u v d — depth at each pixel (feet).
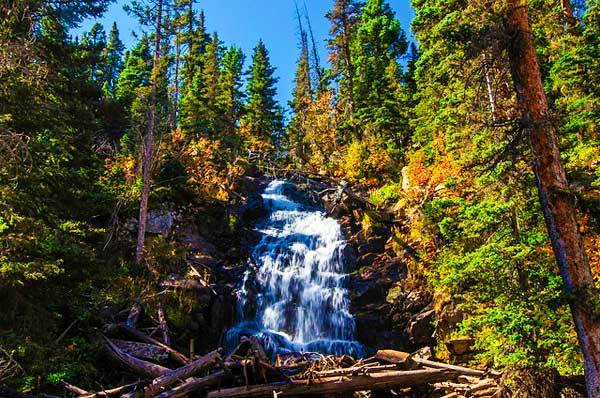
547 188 30.91
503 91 46.70
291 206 115.85
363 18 156.25
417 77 105.60
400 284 77.25
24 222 31.19
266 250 92.58
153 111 84.79
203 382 41.47
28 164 34.91
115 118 90.02
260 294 82.99
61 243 36.58
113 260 69.26
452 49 36.14
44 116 37.40
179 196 92.63
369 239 88.38
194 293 73.05
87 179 46.88
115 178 88.48
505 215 38.42
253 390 41.55
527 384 33.76
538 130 31.50
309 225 102.01
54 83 43.91
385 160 110.52
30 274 30.01
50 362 34.94
